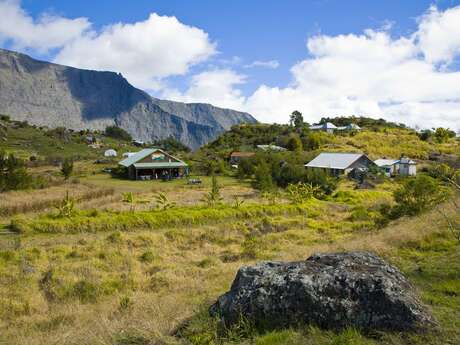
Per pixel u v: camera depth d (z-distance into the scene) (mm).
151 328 6348
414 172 63281
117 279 13117
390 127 123750
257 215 27766
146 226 23500
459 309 5535
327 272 5645
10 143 106188
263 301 5629
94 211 24781
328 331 5113
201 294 9883
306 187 36938
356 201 36938
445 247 10680
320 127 115312
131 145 148750
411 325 4875
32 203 28453
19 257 15641
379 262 6246
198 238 21297
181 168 65875
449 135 102062
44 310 10758
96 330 7109
